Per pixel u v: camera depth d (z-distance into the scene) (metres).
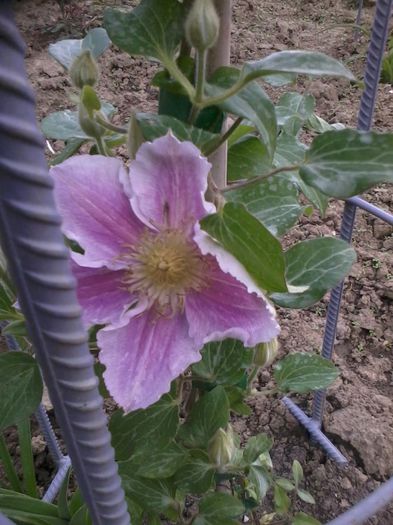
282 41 0.88
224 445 0.23
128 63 0.79
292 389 0.27
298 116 0.25
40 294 0.10
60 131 0.22
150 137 0.17
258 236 0.15
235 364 0.22
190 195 0.16
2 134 0.08
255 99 0.16
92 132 0.19
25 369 0.19
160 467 0.23
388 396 0.47
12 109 0.08
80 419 0.12
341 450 0.43
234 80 0.16
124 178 0.17
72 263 0.17
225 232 0.15
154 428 0.21
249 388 0.26
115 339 0.17
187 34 0.15
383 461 0.42
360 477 0.42
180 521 0.27
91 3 0.94
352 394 0.46
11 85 0.08
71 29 0.88
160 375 0.17
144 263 0.17
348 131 0.16
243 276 0.15
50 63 0.80
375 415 0.45
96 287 0.17
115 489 0.14
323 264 0.19
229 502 0.25
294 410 0.44
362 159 0.16
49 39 0.87
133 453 0.21
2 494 0.28
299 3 0.98
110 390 0.16
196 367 0.22
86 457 0.13
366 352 0.50
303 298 0.19
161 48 0.16
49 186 0.09
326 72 0.15
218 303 0.17
